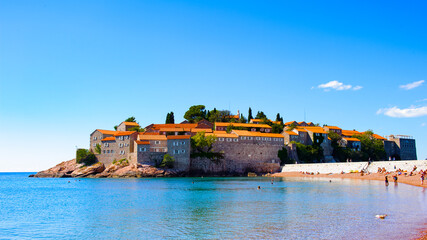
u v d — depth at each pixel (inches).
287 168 6850.4
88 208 2283.5
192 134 7524.6
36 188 4284.0
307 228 1513.3
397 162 4510.3
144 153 6417.3
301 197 2679.6
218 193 3152.1
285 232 1450.5
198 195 2989.7
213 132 7500.0
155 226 1646.2
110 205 2405.3
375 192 2851.9
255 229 1523.1
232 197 2792.8
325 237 1349.7
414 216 1728.6
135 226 1659.7
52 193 3486.7
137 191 3464.6
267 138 7278.5
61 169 7411.4
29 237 1489.9
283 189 3437.5
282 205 2250.2
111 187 4065.0
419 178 3747.5
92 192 3444.9
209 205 2325.3
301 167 6491.1
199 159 6771.7
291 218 1761.8
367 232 1407.5
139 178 6043.3
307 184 4028.1
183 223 1702.8
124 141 6756.9
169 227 1615.4
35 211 2207.2
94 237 1467.8
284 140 7844.5
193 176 6688.0
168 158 6501.0
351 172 5187.0
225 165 6934.1
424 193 2699.3
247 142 7145.7
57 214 2064.5
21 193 3572.8
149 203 2475.4
